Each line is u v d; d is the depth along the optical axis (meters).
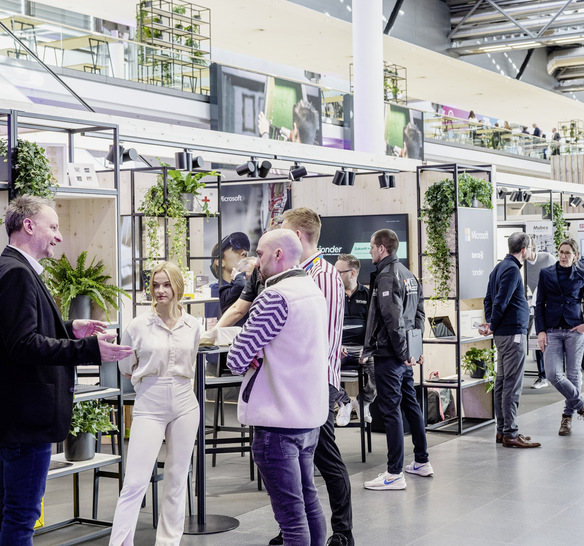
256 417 3.27
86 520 4.83
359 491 5.52
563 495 5.33
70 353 3.20
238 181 9.26
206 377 5.02
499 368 6.93
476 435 7.40
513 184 10.62
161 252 7.74
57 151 5.18
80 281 4.58
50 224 3.40
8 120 4.21
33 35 10.76
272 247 3.39
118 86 11.87
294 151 7.82
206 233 9.56
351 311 7.20
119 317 4.74
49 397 3.29
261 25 16.19
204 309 9.09
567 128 25.38
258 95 13.80
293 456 3.30
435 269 7.63
